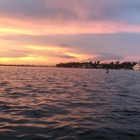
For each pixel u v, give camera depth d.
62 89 24.94
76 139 7.86
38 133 8.42
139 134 8.54
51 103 15.27
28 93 20.59
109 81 41.38
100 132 8.70
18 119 10.52
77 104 14.99
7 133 8.35
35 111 12.41
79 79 45.88
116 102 16.20
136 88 28.08
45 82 35.25
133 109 13.48
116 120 10.65
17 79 40.53
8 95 18.89
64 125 9.57
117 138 8.05
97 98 18.14
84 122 10.15
